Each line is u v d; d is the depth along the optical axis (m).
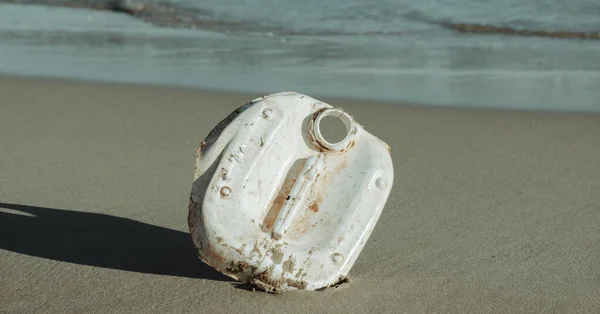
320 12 4.64
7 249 1.76
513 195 2.15
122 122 2.70
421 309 1.59
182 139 2.54
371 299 1.61
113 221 1.92
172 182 2.19
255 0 4.92
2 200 2.03
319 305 1.58
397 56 3.83
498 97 3.11
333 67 3.60
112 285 1.64
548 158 2.44
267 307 1.57
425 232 1.91
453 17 4.49
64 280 1.65
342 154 1.66
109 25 4.54
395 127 2.71
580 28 4.26
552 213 2.04
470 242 1.86
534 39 4.12
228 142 1.61
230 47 4.00
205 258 1.57
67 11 4.87
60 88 3.16
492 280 1.69
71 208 1.99
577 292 1.66
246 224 1.57
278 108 1.64
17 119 2.69
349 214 1.62
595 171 2.33
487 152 2.48
